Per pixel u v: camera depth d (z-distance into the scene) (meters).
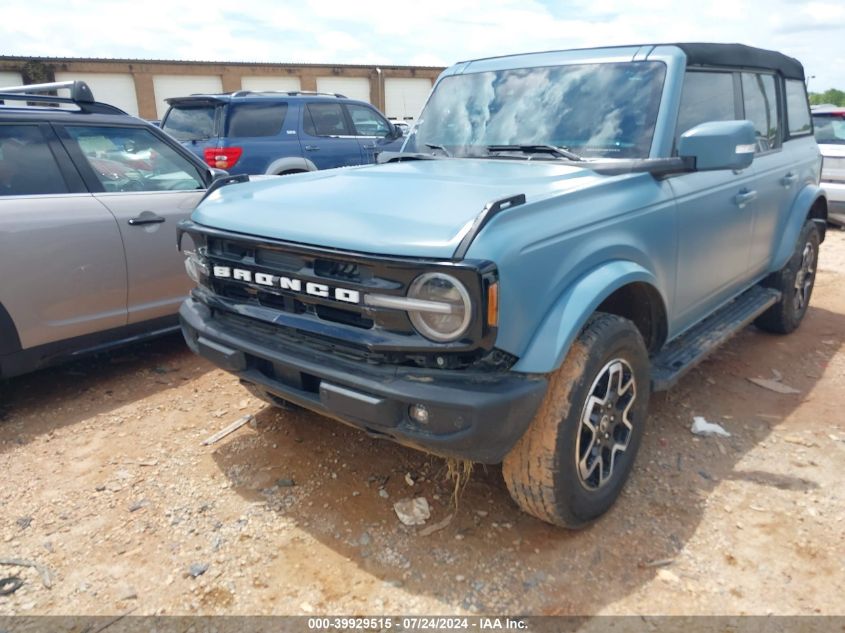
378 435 2.56
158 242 4.51
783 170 4.63
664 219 3.15
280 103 9.44
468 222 2.35
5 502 3.13
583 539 2.82
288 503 3.09
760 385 4.36
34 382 4.48
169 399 4.21
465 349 2.27
